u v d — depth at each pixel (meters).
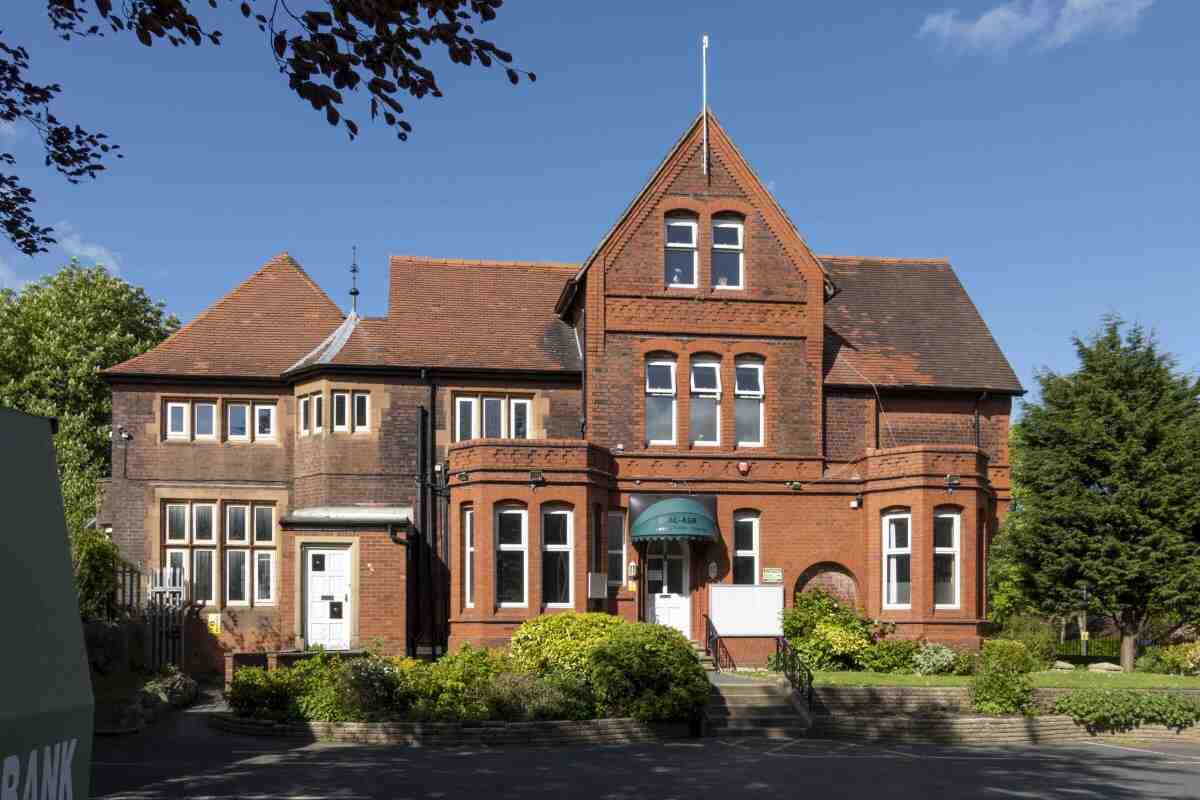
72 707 5.05
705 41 27.09
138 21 9.07
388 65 8.59
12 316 40.56
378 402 26.84
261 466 27.33
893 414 28.19
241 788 13.06
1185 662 27.05
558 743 17.78
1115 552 28.25
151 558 26.56
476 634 23.39
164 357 27.53
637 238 26.36
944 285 31.98
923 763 16.77
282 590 25.08
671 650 19.61
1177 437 28.19
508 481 23.73
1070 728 21.16
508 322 28.88
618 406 25.91
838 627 24.73
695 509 24.98
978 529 25.61
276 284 30.00
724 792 13.65
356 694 17.92
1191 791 14.70
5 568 4.82
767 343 26.66
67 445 37.47
